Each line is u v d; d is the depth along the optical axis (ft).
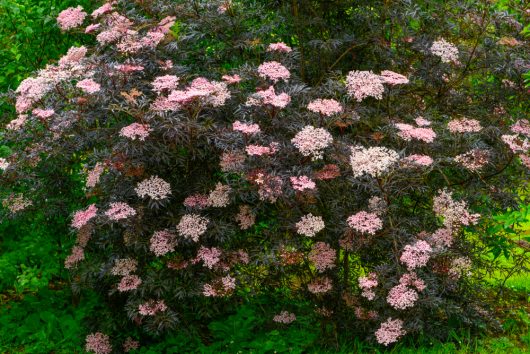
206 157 14.58
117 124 14.34
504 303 16.49
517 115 15.69
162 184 13.70
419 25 15.92
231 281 14.06
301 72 15.96
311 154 14.01
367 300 14.64
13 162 14.87
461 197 14.92
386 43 15.76
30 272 15.62
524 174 15.37
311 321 15.25
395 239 13.94
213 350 14.76
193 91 13.34
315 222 13.74
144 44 14.32
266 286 15.10
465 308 15.08
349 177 14.07
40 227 15.98
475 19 15.20
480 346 14.71
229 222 14.46
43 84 14.08
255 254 14.19
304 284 15.05
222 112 14.58
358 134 15.14
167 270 14.24
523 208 14.08
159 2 15.38
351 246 14.24
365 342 14.73
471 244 15.15
